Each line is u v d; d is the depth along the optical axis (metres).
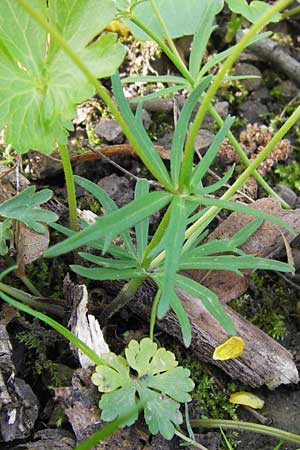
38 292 0.31
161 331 0.31
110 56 0.25
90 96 0.24
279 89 0.40
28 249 0.30
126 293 0.29
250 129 0.38
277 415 0.31
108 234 0.23
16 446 0.27
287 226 0.25
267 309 0.34
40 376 0.29
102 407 0.26
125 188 0.35
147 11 0.35
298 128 0.39
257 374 0.30
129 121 0.26
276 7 0.22
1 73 0.24
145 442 0.27
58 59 0.25
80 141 0.36
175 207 0.24
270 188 0.35
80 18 0.25
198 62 0.32
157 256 0.29
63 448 0.27
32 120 0.25
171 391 0.27
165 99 0.38
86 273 0.27
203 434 0.29
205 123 0.38
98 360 0.26
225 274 0.31
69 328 0.29
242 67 0.40
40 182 0.35
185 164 0.24
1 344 0.27
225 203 0.25
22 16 0.24
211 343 0.30
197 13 0.36
